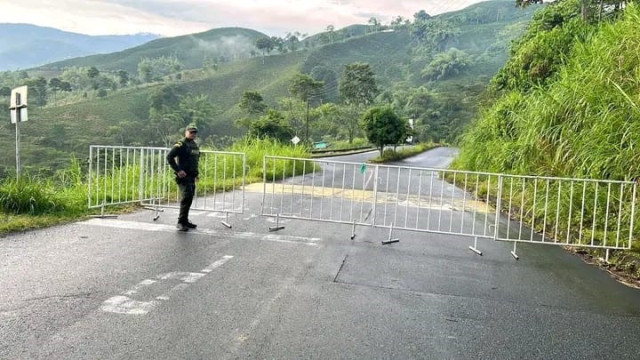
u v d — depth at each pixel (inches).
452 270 235.9
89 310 162.6
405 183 722.8
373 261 244.8
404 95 4488.2
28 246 241.8
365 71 3609.7
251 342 142.8
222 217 349.1
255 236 289.7
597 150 319.3
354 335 152.0
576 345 153.0
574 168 350.3
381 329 157.9
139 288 186.2
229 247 258.8
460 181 745.0
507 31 7185.0
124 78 6077.8
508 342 153.0
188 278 201.2
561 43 637.9
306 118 2965.1
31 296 173.3
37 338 139.8
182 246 255.6
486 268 242.7
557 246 296.2
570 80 395.5
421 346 146.6
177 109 4692.4
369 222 350.3
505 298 196.7
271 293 187.6
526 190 414.6
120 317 157.6
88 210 342.3
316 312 169.9
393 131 1593.3
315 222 345.4
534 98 499.2
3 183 328.8
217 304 172.9
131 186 438.3
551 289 211.2
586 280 227.1
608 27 386.6
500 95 916.0
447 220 378.0
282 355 135.4
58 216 313.4
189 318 159.0
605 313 183.3
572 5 832.9
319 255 251.1
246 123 3166.8
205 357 132.1
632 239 274.8
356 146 2495.1
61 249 239.0
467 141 805.2
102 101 5064.0
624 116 317.7
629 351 150.1
